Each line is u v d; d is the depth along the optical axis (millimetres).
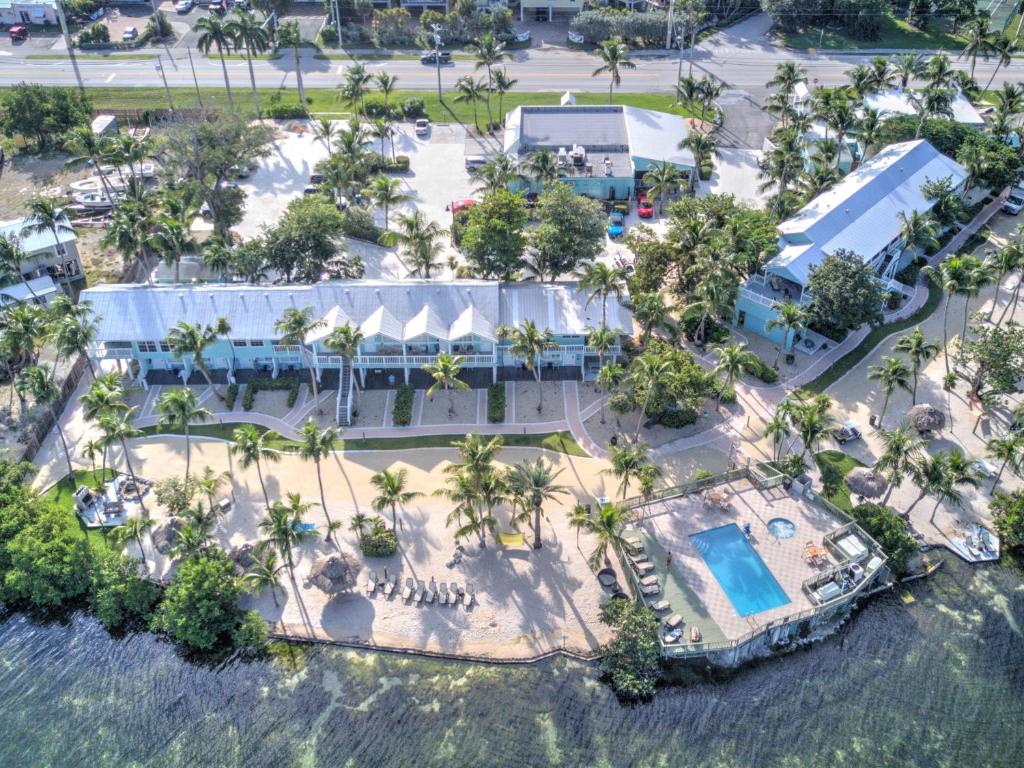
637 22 175875
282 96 159625
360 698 68688
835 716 67188
